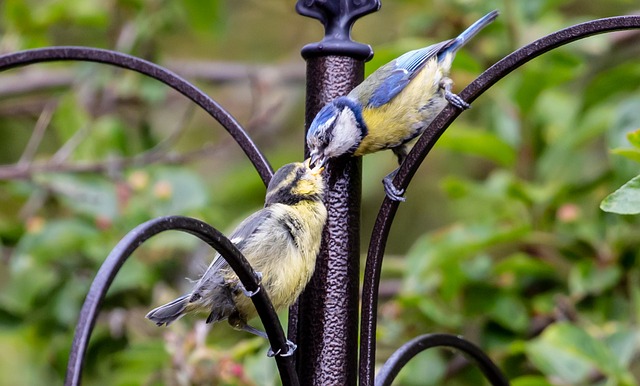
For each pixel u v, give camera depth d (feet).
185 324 31.73
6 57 18.75
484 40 37.35
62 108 38.17
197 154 35.99
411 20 40.27
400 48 31.96
